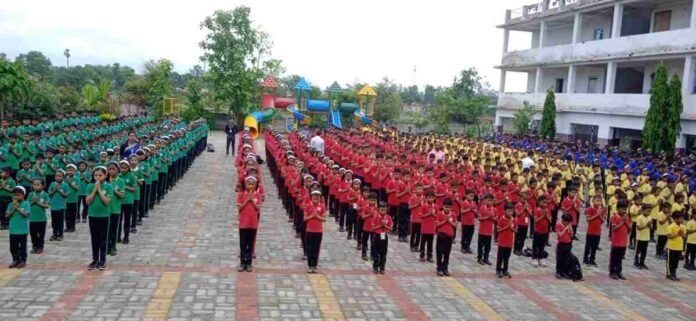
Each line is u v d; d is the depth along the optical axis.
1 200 13.11
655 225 15.28
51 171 14.88
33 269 10.14
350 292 9.92
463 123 46.28
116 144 19.42
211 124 45.84
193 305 8.77
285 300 9.27
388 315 8.85
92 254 10.81
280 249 12.66
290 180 15.91
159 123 28.77
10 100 27.59
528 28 38.19
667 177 16.59
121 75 71.69
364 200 12.80
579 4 31.55
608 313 9.63
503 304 9.78
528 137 29.48
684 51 25.58
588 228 13.15
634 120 27.95
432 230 12.35
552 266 12.87
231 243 12.87
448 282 10.97
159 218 15.21
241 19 42.34
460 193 16.55
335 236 14.44
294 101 44.25
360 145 22.05
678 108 24.08
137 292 9.20
